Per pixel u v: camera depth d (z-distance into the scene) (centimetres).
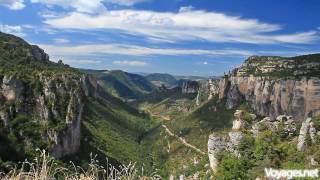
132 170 1221
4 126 10356
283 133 7144
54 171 1169
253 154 6712
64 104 11956
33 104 11450
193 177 10225
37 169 1156
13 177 1132
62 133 11194
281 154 6381
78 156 12188
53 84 12056
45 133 10881
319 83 19888
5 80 11056
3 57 16562
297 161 6044
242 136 7550
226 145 7844
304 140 6375
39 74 12606
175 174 12344
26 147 10200
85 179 1185
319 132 6412
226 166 6719
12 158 9588
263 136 7075
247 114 8300
